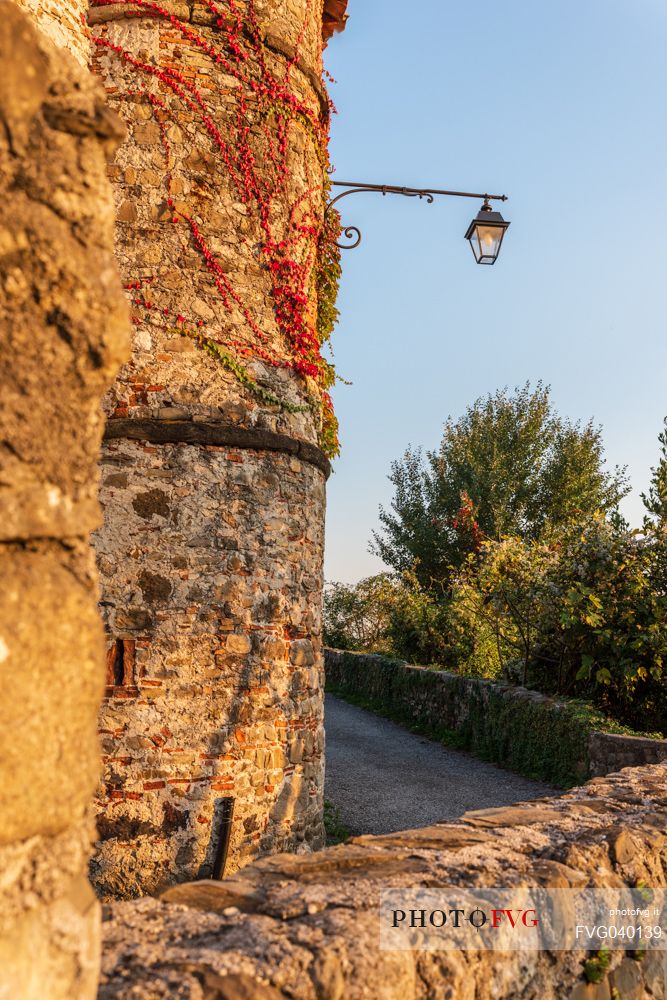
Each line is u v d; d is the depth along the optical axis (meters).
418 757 10.90
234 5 6.30
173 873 5.35
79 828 1.42
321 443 7.11
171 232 6.02
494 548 11.73
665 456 10.09
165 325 5.93
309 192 6.75
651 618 9.34
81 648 1.39
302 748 6.11
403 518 25.19
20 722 1.27
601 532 9.96
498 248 8.74
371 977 1.92
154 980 1.74
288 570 6.16
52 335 1.42
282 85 6.50
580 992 2.65
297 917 2.16
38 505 1.38
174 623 5.65
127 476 5.73
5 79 1.30
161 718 5.52
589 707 8.95
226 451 5.96
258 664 5.82
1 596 1.27
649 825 3.38
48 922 1.34
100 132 1.48
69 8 5.68
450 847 2.90
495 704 10.57
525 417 25.66
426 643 16.64
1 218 1.35
